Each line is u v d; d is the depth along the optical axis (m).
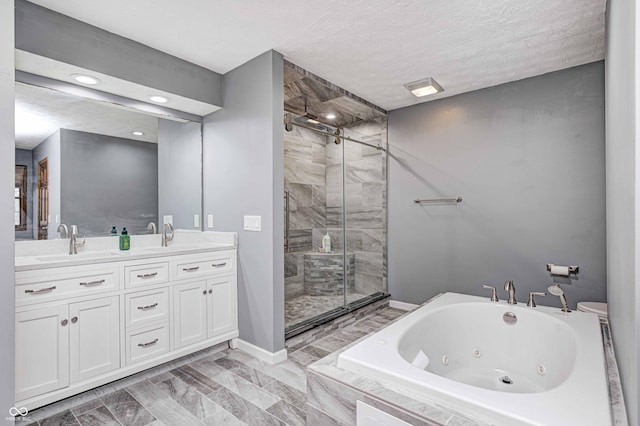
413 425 1.13
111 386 2.11
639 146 0.85
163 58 2.48
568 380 1.27
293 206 3.30
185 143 2.97
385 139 3.95
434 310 2.13
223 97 2.87
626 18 1.02
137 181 2.69
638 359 0.86
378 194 3.89
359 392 1.27
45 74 2.16
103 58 2.16
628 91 1.00
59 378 1.84
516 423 1.05
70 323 1.88
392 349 1.54
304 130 3.40
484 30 2.23
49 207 2.25
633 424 0.93
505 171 3.11
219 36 2.28
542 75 2.92
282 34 2.26
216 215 2.95
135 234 2.67
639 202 0.86
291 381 2.20
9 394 1.51
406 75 2.95
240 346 2.72
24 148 2.14
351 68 2.81
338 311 3.32
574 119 2.77
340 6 1.97
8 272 1.51
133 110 2.66
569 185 2.79
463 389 1.20
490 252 3.20
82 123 2.41
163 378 2.24
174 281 2.37
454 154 3.42
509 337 2.13
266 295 2.53
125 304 2.12
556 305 2.85
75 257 2.20
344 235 3.60
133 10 1.97
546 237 2.90
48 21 1.93
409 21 2.12
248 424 1.75
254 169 2.61
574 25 2.16
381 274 3.91
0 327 1.49
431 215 3.58
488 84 3.15
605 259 2.63
